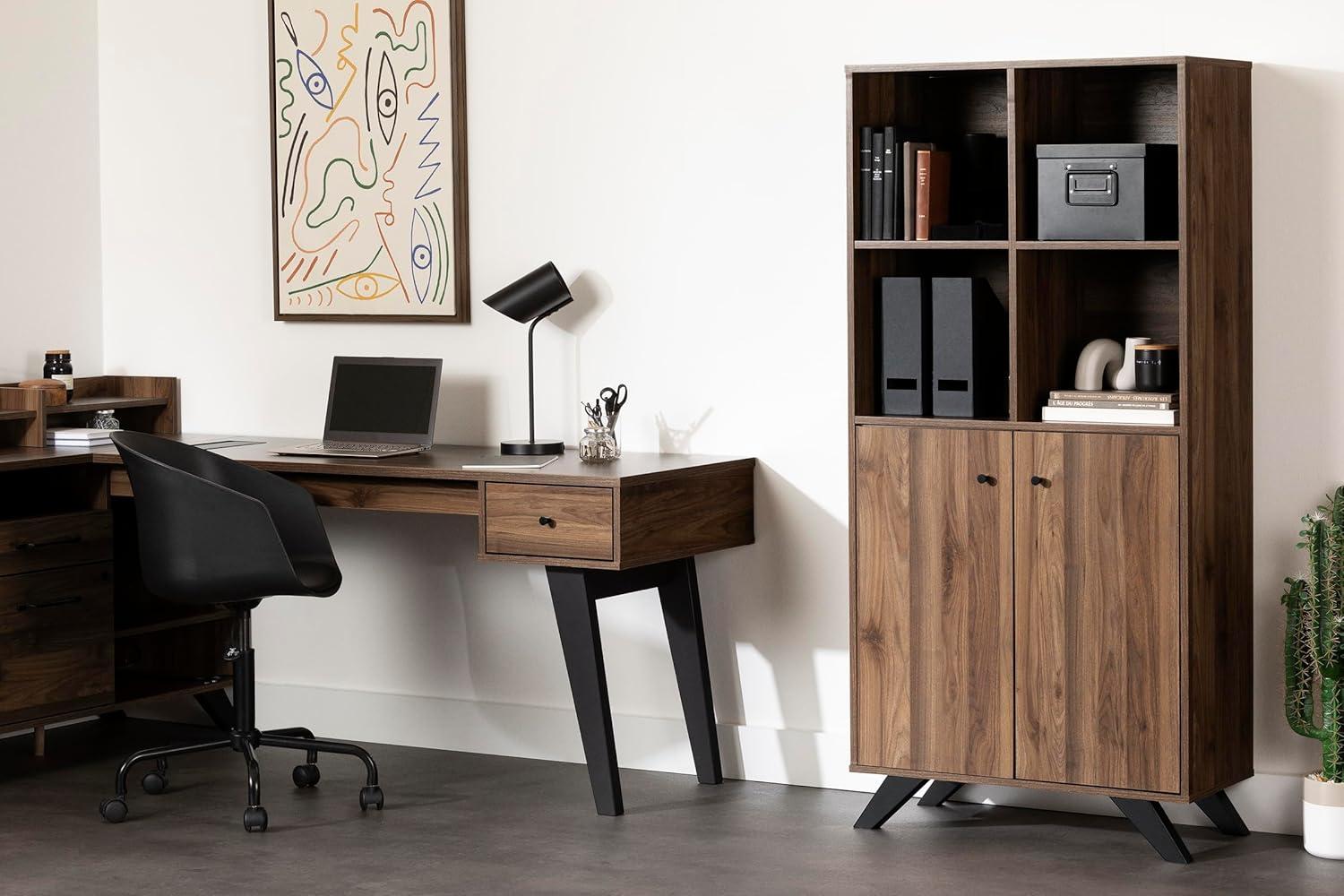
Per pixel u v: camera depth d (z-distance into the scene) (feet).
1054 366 12.88
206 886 11.80
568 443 15.20
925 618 12.76
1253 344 12.70
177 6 16.61
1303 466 12.62
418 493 13.85
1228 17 12.59
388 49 15.61
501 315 15.42
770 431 14.35
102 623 15.05
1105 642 12.14
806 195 14.08
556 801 13.93
